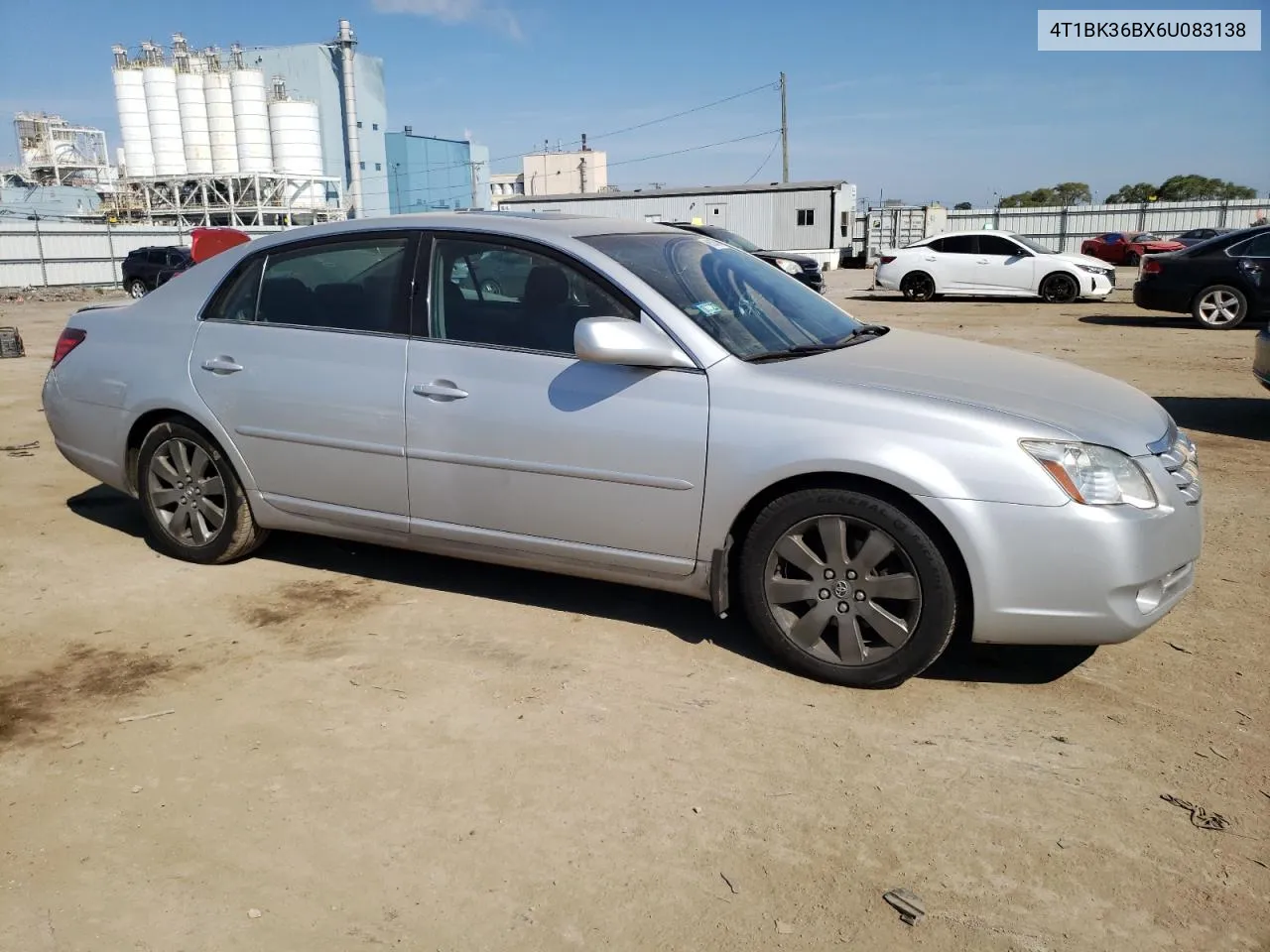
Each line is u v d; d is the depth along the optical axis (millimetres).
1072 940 2236
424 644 3717
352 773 2871
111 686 3389
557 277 3678
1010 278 20250
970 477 3092
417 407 3812
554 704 3266
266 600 4141
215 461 4371
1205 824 2650
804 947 2215
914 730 3121
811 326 4000
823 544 3336
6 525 5195
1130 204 44375
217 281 4391
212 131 50312
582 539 3650
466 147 69625
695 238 4352
